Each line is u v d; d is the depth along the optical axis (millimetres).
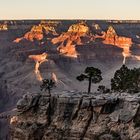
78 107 99250
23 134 102562
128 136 94875
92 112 98250
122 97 98625
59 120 100188
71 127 98812
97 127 97062
